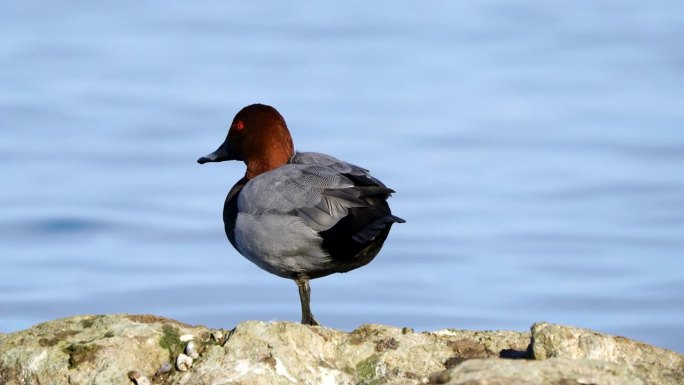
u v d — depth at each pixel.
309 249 12.83
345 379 10.26
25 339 10.69
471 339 11.10
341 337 10.98
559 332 10.09
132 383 10.08
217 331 10.73
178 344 10.59
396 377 10.44
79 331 10.90
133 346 10.46
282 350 10.26
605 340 10.06
